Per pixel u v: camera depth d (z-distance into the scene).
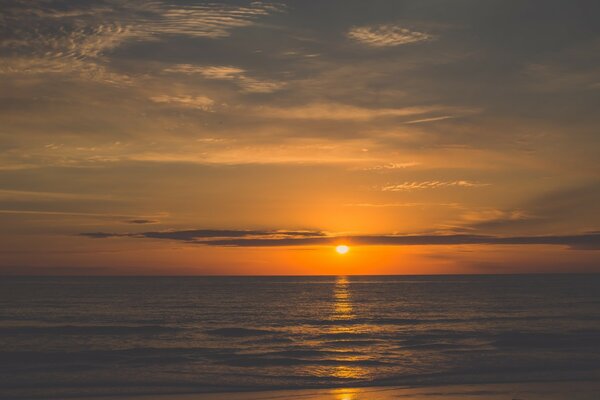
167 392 21.73
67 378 24.48
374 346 35.09
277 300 84.19
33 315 56.72
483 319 53.03
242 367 27.50
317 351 32.81
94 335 40.66
